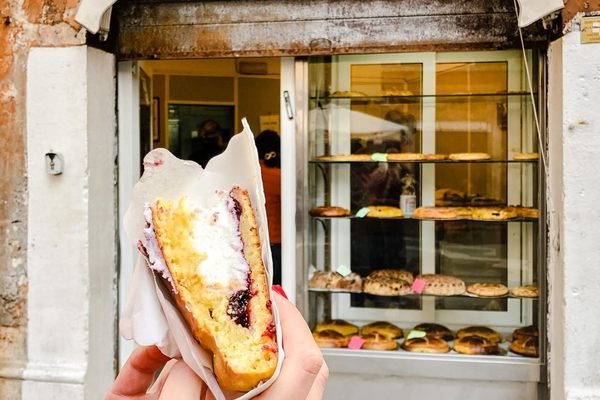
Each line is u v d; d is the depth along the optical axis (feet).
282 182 8.79
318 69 9.16
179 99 16.58
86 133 8.16
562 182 7.25
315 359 2.04
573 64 7.14
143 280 2.11
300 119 8.68
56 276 8.28
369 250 9.62
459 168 9.38
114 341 8.86
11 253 8.39
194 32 8.50
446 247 9.51
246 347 1.95
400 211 9.52
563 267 7.25
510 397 8.27
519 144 9.00
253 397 1.96
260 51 8.39
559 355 7.46
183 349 2.03
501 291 8.96
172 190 2.21
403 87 9.14
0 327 8.43
